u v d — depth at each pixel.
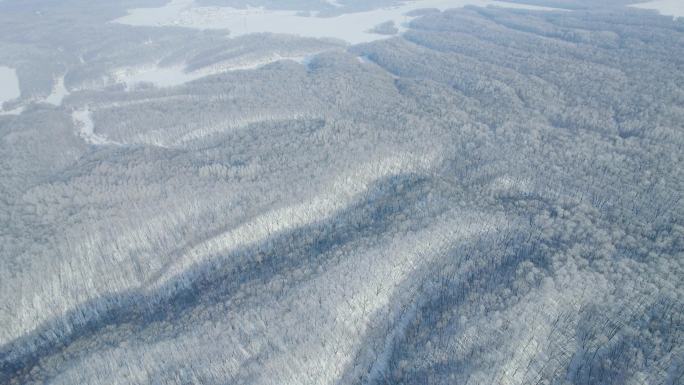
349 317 115.38
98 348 115.88
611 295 110.31
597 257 122.06
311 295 119.19
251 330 112.69
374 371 108.75
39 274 133.50
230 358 106.06
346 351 110.50
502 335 104.94
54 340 126.81
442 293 120.88
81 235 145.00
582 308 109.50
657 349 99.31
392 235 137.00
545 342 103.94
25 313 127.88
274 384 100.88
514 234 133.88
